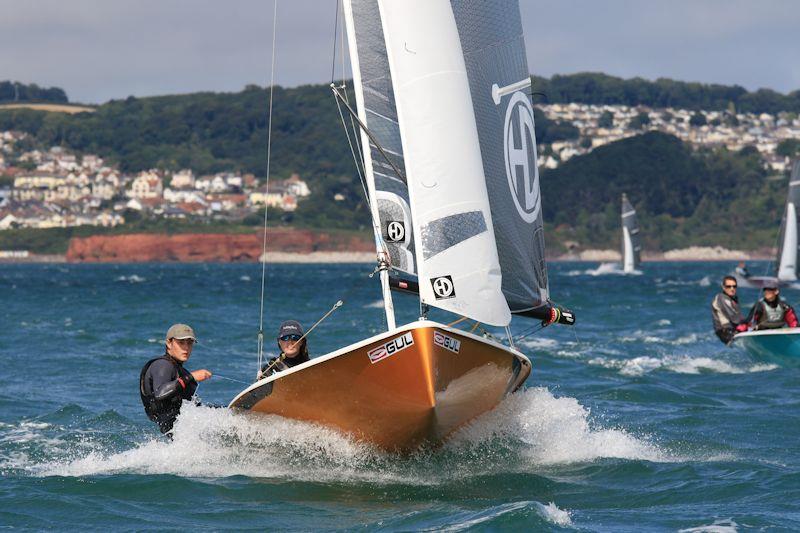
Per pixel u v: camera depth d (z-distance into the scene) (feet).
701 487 103.65
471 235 104.12
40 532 89.71
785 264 486.79
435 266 102.53
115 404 165.68
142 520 93.25
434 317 373.20
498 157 116.26
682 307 444.14
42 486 104.83
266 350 252.62
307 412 110.01
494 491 103.14
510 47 119.03
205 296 597.93
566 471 111.55
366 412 107.24
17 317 387.55
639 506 97.14
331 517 93.86
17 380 195.11
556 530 87.81
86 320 368.27
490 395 113.09
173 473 110.42
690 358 228.43
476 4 115.75
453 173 103.91
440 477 108.99
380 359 102.27
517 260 117.39
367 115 109.81
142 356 242.58
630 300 513.45
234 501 99.45
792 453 121.49
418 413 104.73
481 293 104.06
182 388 117.50
